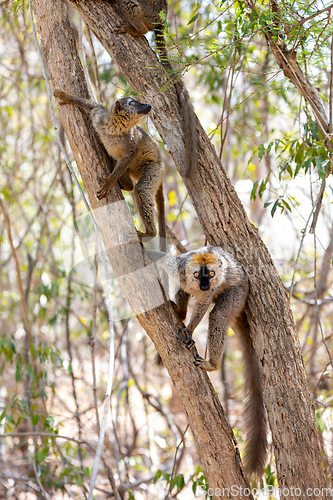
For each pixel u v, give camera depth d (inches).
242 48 288.4
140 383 509.7
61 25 234.4
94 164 219.9
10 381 504.7
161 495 362.3
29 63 476.4
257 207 527.5
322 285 385.7
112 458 405.1
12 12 318.0
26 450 409.1
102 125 222.1
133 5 240.2
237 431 346.3
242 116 433.7
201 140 222.7
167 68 238.7
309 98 242.4
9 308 518.3
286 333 215.3
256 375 247.9
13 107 454.6
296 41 236.1
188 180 221.1
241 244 225.3
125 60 226.1
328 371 342.6
